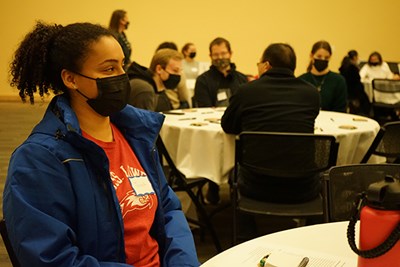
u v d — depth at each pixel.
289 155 2.24
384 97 6.19
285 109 2.39
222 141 2.71
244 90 2.45
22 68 1.28
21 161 1.10
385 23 9.21
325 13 9.06
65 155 1.15
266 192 2.34
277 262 0.98
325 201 1.57
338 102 4.12
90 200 1.16
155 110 3.28
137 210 1.29
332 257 1.05
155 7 8.85
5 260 2.48
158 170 1.44
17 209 1.06
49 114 1.22
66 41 1.22
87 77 1.22
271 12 8.98
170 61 3.46
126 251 1.26
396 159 2.76
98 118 1.30
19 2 8.74
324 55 4.08
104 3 8.84
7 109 7.70
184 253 1.30
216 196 3.53
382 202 0.76
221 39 4.06
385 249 0.75
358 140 2.81
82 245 1.15
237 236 2.58
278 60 2.46
